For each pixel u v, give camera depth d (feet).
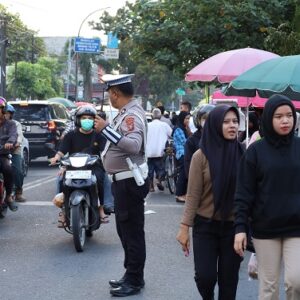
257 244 14.39
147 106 193.98
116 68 172.45
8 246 27.12
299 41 41.83
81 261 24.45
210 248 15.47
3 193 32.09
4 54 124.26
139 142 18.98
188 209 15.55
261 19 51.55
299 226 14.03
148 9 55.47
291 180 13.98
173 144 44.42
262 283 14.34
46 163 68.90
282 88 20.62
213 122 15.43
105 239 28.60
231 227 15.46
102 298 19.69
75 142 27.04
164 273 22.77
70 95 204.95
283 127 13.85
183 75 58.08
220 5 52.37
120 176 19.42
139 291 20.24
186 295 20.03
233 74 32.81
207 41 54.08
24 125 59.00
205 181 15.46
